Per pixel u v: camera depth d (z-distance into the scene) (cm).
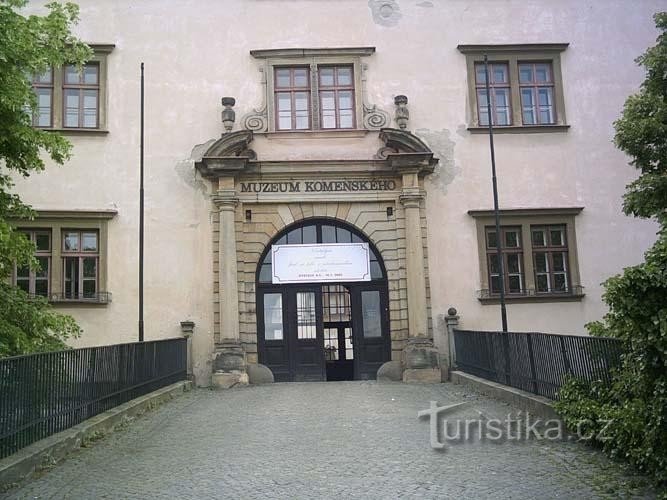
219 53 1911
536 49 1958
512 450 851
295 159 1878
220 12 1928
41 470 778
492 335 1404
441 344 1825
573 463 766
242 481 730
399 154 1819
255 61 1916
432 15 1966
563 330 1853
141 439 972
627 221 1911
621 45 1991
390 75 1930
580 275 1875
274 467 789
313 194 1856
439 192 1886
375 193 1869
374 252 1881
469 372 1639
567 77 1962
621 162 1934
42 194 1798
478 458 816
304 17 1941
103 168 1833
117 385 1147
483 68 1967
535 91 1967
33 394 818
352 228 1877
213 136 1877
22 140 1051
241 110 1895
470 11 1975
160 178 1844
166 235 1822
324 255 1869
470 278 1859
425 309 1805
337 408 1237
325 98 1927
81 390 980
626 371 722
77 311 1767
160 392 1384
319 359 1845
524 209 1883
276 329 1853
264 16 1934
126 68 1881
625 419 704
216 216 1834
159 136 1862
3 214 1127
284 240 1880
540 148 1925
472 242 1873
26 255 1078
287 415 1167
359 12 1953
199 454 866
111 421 1041
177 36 1909
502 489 681
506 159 1914
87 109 1867
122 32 1895
